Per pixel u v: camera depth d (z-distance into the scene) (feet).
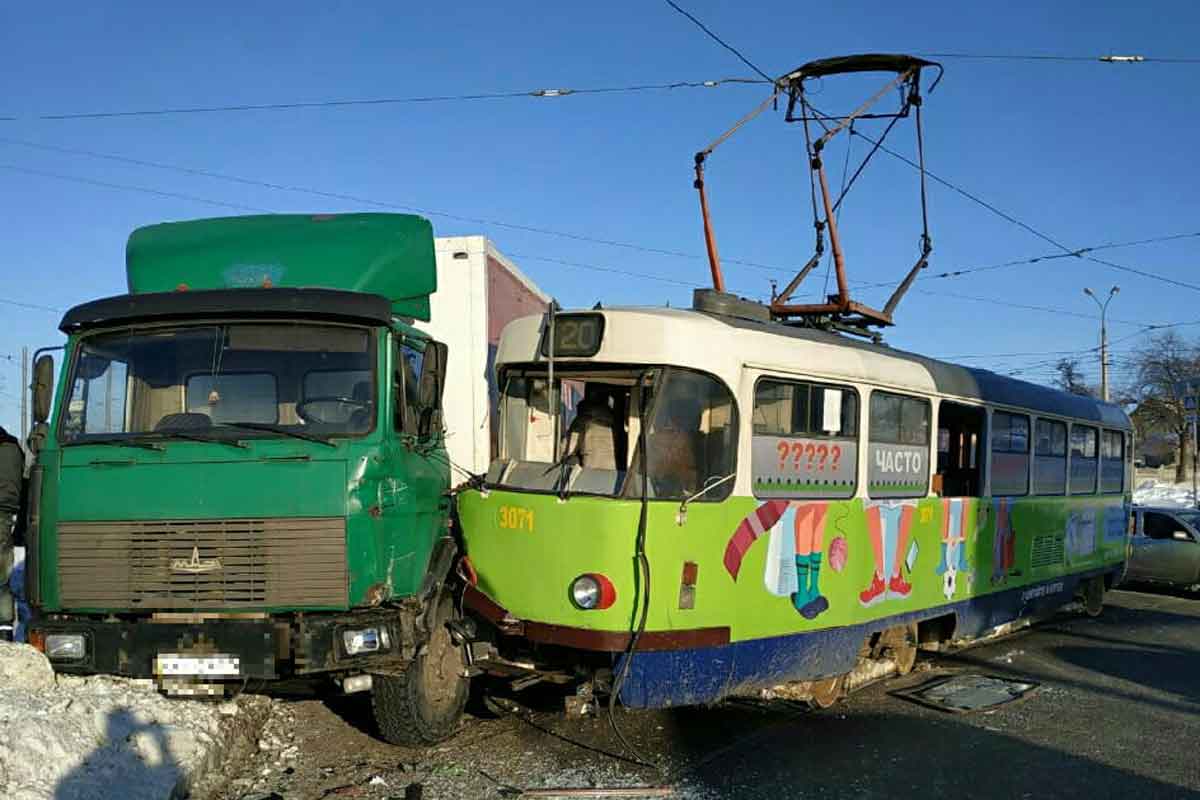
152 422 20.35
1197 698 29.45
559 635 21.02
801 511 24.14
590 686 21.22
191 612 19.07
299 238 24.14
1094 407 45.83
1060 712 27.20
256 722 23.17
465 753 21.80
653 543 20.80
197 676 18.80
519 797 19.07
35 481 19.88
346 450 19.62
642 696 20.70
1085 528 43.86
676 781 20.24
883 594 27.45
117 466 19.49
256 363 20.59
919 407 29.86
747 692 23.76
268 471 19.30
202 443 19.62
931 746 23.44
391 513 19.99
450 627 22.72
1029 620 39.14
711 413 22.08
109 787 16.81
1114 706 28.14
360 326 20.74
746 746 22.88
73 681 20.79
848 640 25.82
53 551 19.48
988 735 24.56
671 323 21.68
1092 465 45.01
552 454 22.67
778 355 23.76
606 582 20.67
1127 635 41.88
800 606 23.99
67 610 19.35
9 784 15.93
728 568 22.03
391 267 24.32
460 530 23.35
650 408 21.27
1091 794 20.35
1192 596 57.41
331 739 22.66
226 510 19.15
